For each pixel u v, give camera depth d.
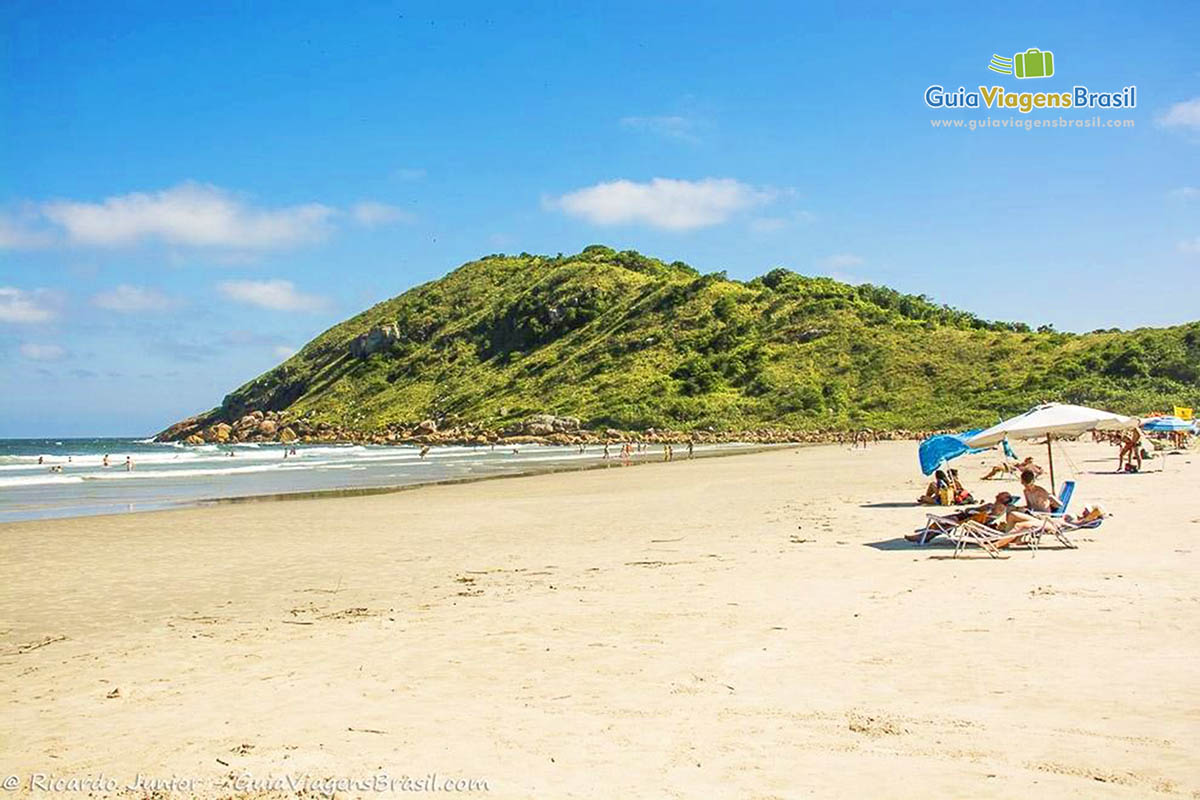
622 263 180.50
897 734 5.84
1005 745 5.57
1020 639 8.25
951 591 10.77
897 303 140.12
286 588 13.41
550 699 6.99
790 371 120.31
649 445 97.31
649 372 130.62
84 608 12.23
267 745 6.07
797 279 148.50
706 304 145.00
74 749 6.18
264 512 26.02
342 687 7.58
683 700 6.82
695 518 21.69
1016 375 104.88
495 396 143.62
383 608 11.45
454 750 5.83
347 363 179.62
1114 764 5.20
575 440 107.56
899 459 51.12
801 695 6.82
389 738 6.13
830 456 58.19
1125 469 30.88
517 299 172.38
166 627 10.79
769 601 10.67
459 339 171.12
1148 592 10.12
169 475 48.84
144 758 5.92
